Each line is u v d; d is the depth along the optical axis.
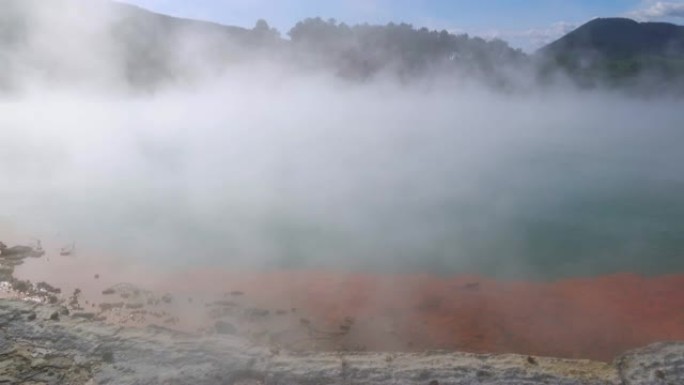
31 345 3.28
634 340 3.83
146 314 4.09
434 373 3.04
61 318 3.66
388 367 3.11
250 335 3.78
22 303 3.82
